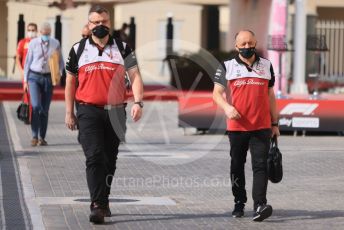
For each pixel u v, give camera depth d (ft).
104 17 80.43
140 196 95.81
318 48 218.79
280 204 91.61
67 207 87.97
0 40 285.64
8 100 227.81
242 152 83.35
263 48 251.39
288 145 143.95
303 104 158.20
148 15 313.73
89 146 79.71
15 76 277.03
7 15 285.02
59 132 156.76
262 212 80.69
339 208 89.45
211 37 312.29
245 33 82.07
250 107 81.87
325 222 81.82
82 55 80.74
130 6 314.14
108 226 79.10
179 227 79.05
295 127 158.51
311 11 273.13
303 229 78.54
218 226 79.66
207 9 312.09
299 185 103.96
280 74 182.70
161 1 309.22
